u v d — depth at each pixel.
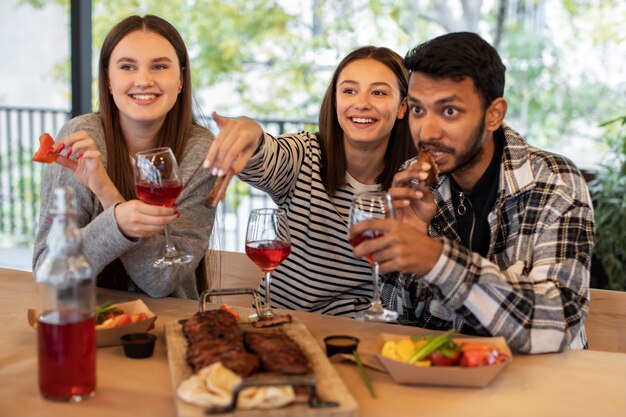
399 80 2.17
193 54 7.49
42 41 6.84
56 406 1.24
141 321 1.55
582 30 6.25
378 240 1.43
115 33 2.04
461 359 1.37
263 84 7.48
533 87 6.44
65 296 1.25
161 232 1.98
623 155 4.34
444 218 1.87
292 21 7.37
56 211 1.27
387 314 1.53
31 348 1.52
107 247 1.76
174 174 1.65
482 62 1.60
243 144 1.69
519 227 1.76
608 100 6.22
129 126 2.14
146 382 1.34
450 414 1.23
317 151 2.22
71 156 2.00
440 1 6.79
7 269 2.14
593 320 2.08
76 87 3.96
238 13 7.41
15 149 6.61
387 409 1.25
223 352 1.31
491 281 1.48
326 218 2.18
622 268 3.95
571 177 1.76
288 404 1.17
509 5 6.49
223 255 2.44
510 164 1.78
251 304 2.36
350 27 7.20
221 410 1.13
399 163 2.25
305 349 1.41
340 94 2.15
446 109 1.61
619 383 1.37
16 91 6.78
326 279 2.18
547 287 1.55
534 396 1.31
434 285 1.47
